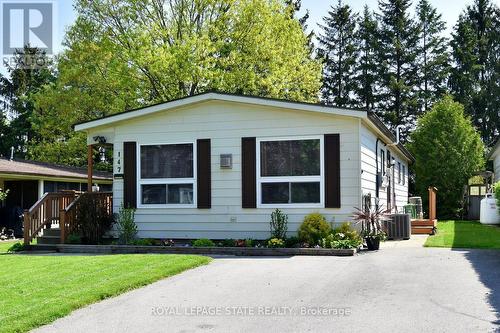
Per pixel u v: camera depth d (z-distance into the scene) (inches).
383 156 672.4
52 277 332.2
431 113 1149.7
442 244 503.2
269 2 1027.9
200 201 536.4
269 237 515.5
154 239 536.7
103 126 573.3
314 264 390.6
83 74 1025.5
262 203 520.4
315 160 508.4
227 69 986.7
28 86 1647.4
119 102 962.1
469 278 314.2
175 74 914.7
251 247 482.0
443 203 1111.6
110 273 341.4
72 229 548.4
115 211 564.1
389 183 724.7
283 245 484.4
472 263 372.2
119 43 980.6
